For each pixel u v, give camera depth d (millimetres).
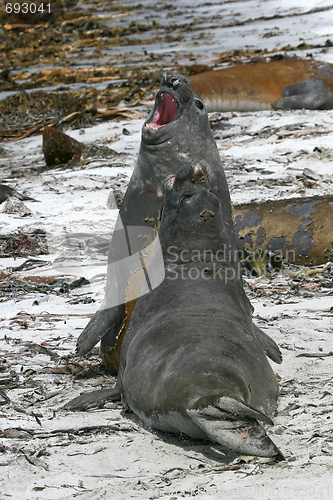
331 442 15906
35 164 66125
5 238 39344
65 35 167125
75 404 18531
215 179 20734
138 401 16750
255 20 153000
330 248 33500
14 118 85812
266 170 53125
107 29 166375
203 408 14406
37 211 45344
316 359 21484
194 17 170250
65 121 81312
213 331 16859
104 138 71688
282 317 26188
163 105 20672
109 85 101625
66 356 22906
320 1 156125
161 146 20172
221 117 73875
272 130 66875
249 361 16531
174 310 17750
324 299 28781
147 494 13906
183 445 16172
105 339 21469
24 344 23969
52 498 13844
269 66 79062
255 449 14422
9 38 167750
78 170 58688
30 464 15391
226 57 110188
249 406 14453
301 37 123938
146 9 193000
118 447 16156
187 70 102125
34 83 113250
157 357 16719
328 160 54938
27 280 32281
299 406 18000
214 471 14781
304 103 75812
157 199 20625
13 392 19922
